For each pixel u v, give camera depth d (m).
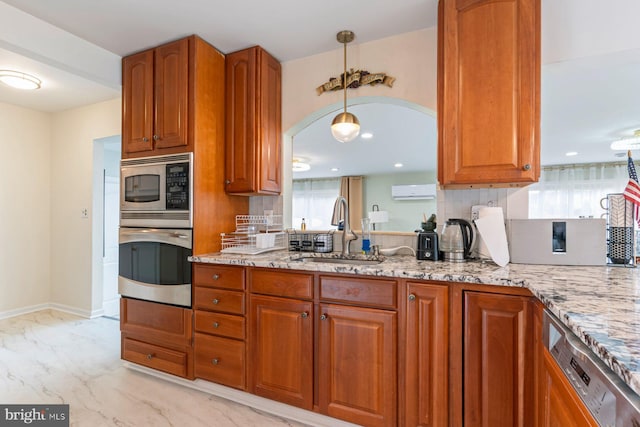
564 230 1.69
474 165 1.63
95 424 1.74
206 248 2.19
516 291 1.34
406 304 1.53
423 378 1.50
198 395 2.03
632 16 1.58
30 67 2.65
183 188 2.12
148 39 2.18
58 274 3.80
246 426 1.74
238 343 1.91
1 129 3.48
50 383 2.16
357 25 2.02
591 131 4.03
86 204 3.61
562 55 1.67
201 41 2.17
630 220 1.67
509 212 1.90
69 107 3.66
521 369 1.32
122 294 2.35
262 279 1.84
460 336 1.44
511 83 1.57
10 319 3.46
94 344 2.82
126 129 2.39
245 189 2.28
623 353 0.64
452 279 1.42
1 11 1.80
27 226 3.67
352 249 2.30
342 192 7.95
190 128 2.13
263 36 2.15
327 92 2.35
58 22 1.98
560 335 0.97
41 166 3.80
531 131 1.55
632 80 2.56
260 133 2.27
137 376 2.26
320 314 1.70
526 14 1.56
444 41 1.69
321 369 1.70
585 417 0.76
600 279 1.33
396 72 2.13
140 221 2.29
